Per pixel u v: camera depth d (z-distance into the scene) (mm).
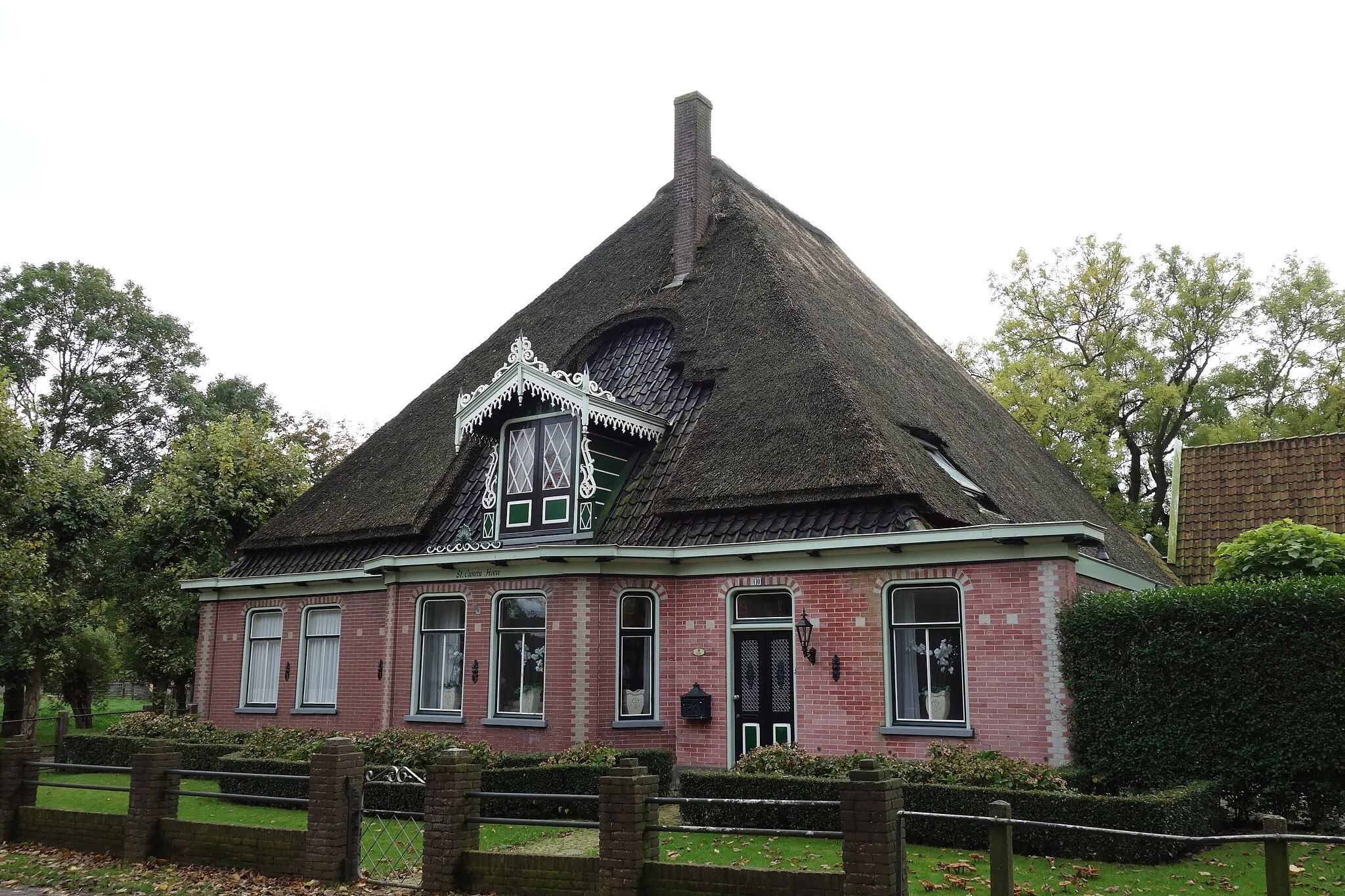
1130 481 38281
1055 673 12914
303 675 20875
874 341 21438
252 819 13688
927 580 14086
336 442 44000
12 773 12508
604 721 15625
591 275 24906
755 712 15383
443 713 17453
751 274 20719
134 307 45125
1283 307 35969
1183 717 11805
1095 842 10172
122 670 34844
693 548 15758
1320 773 11062
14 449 24188
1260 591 11594
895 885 7410
